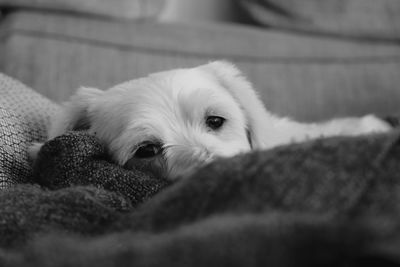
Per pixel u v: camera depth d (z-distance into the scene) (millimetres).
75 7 683
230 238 227
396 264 209
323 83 697
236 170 288
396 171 269
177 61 671
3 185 389
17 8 692
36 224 303
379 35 734
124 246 246
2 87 457
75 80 640
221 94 456
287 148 292
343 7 730
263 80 683
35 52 646
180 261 222
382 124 561
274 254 220
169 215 287
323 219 234
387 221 224
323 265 214
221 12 816
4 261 266
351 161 278
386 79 707
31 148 415
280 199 267
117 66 656
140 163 425
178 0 811
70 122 460
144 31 694
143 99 436
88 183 357
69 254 243
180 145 420
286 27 743
